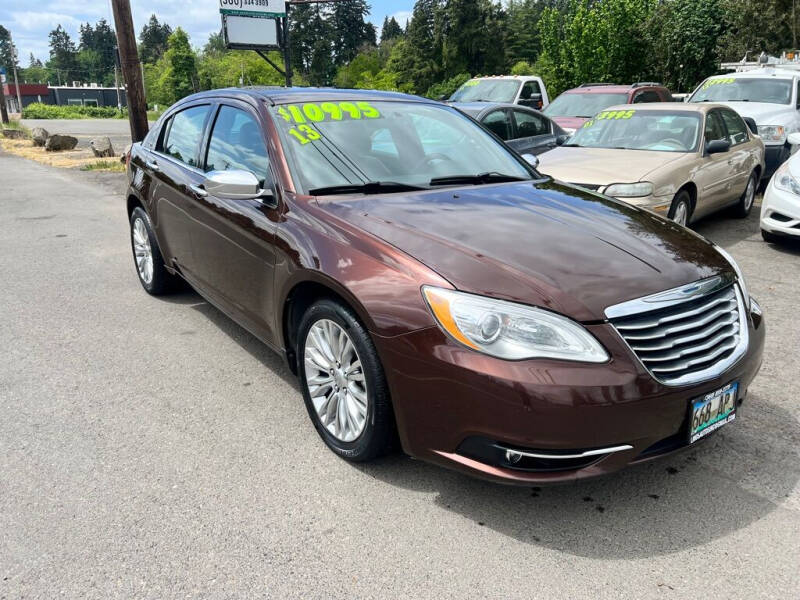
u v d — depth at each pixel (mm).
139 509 2758
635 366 2463
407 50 87750
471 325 2482
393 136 3928
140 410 3633
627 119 8125
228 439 3330
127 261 6855
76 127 39344
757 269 6379
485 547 2539
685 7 23016
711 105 8102
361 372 2918
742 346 2844
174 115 5078
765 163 10523
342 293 2840
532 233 2979
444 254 2740
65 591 2299
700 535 2607
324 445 3266
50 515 2711
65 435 3357
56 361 4281
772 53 21750
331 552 2508
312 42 95438
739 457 3156
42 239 7871
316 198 3359
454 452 2592
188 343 4598
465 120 4480
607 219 3289
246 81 77625
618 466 2496
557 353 2414
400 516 2721
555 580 2365
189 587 2324
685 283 2738
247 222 3602
